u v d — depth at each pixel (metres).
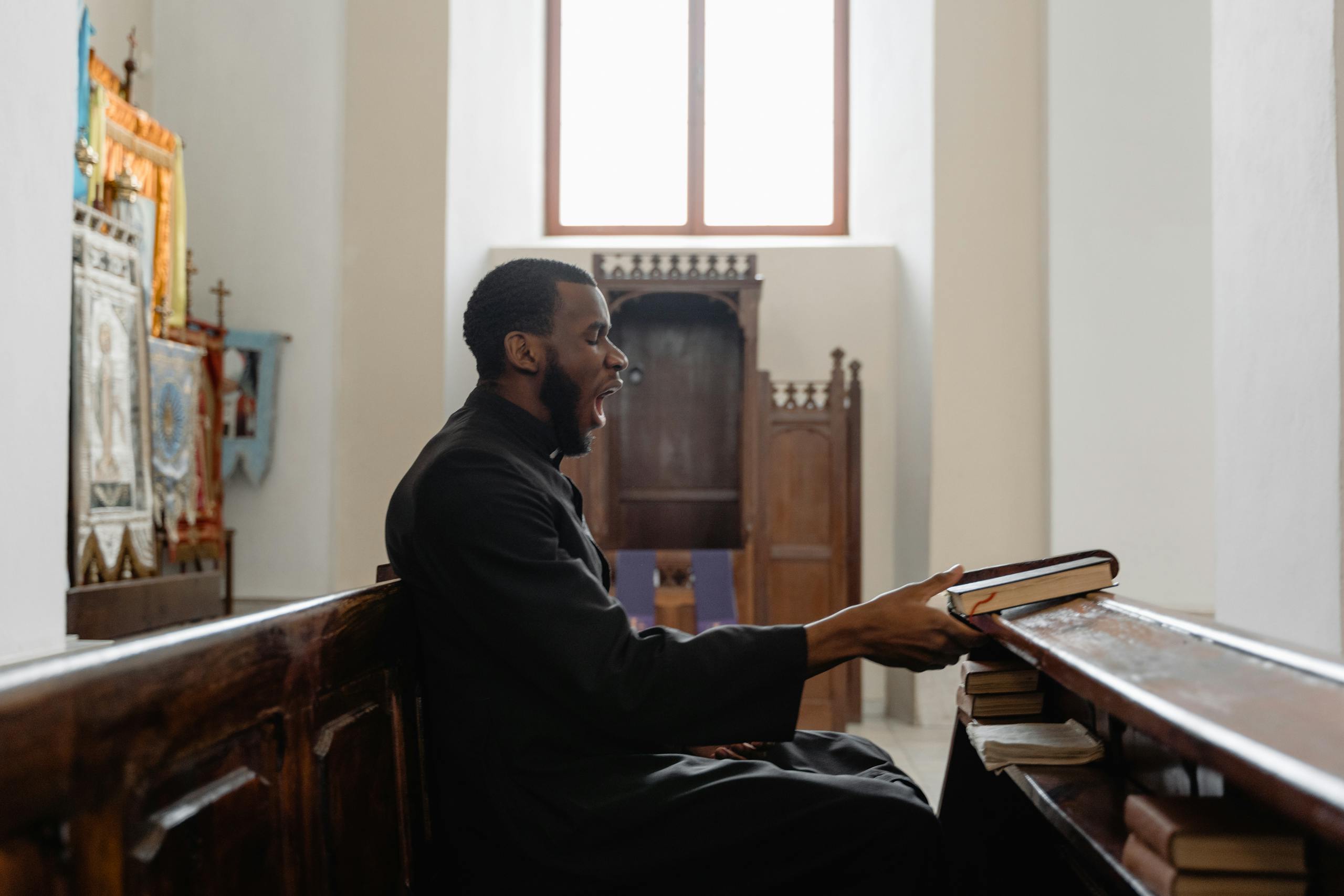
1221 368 3.33
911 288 6.56
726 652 1.71
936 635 1.72
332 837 1.47
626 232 7.81
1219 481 3.34
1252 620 3.14
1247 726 0.84
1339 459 2.71
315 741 1.45
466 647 1.80
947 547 6.04
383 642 1.74
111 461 4.92
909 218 6.63
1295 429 2.92
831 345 6.79
